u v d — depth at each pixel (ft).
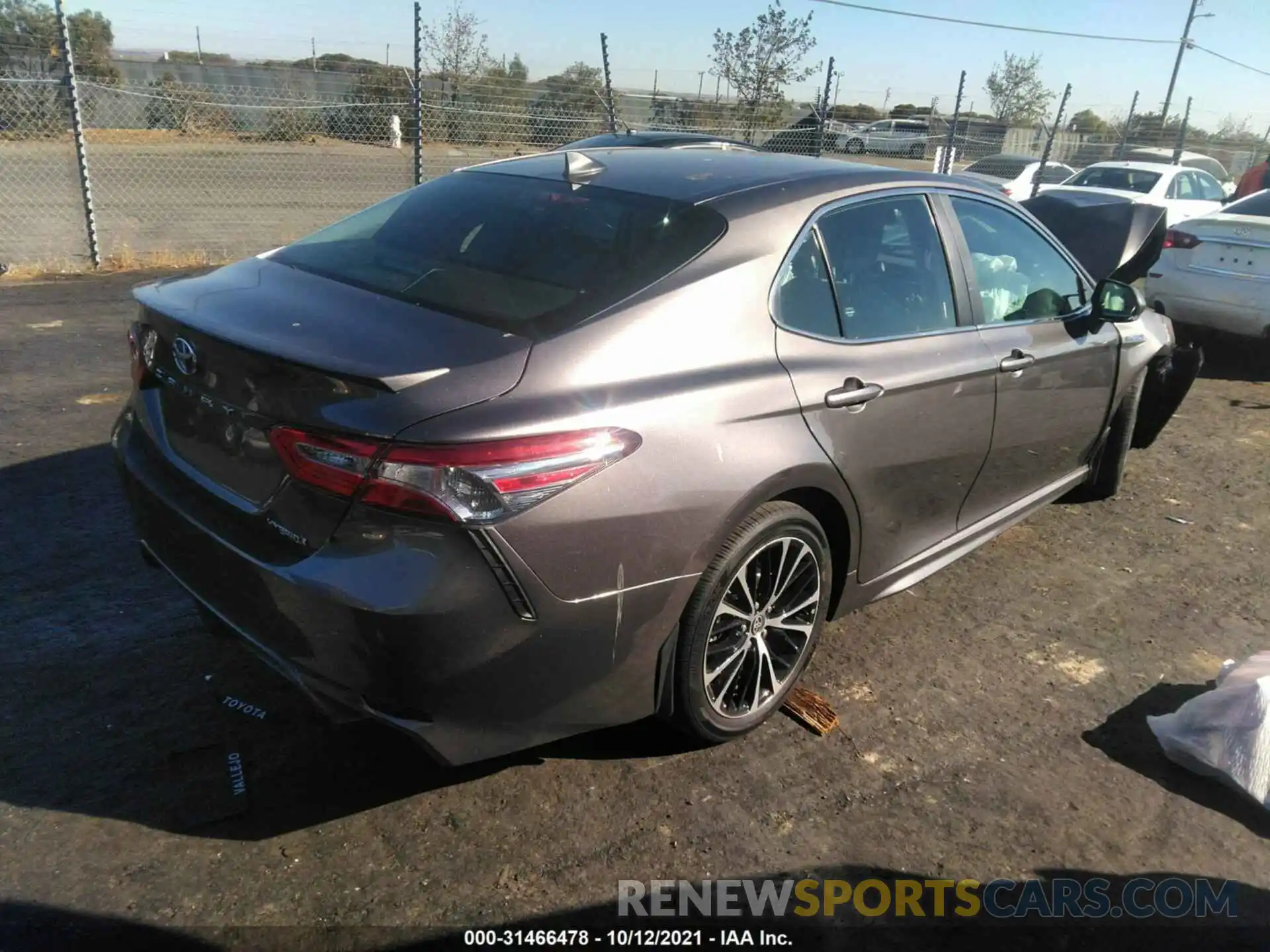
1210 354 29.01
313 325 8.26
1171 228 26.94
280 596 7.73
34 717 9.64
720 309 9.04
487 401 7.48
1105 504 17.02
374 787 9.05
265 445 7.89
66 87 30.19
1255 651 12.47
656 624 8.48
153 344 9.28
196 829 8.40
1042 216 23.72
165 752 9.29
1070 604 13.39
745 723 9.83
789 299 9.69
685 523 8.29
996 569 14.34
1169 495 17.65
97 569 12.46
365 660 7.45
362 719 7.95
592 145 21.90
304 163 59.57
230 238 39.24
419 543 7.27
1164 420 18.31
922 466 11.07
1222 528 16.31
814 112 47.34
